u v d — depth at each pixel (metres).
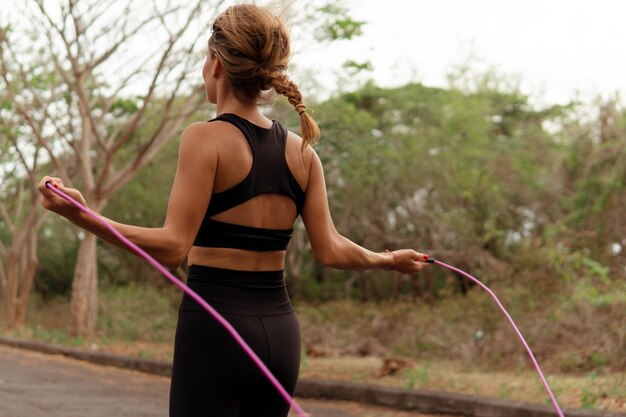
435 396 9.07
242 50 2.39
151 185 28.81
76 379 11.61
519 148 27.92
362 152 23.48
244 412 2.40
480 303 13.32
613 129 20.58
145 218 30.36
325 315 18.03
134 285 25.45
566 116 27.98
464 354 12.94
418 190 25.86
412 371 11.20
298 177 2.50
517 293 13.09
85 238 19.75
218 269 2.35
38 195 23.19
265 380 2.37
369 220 27.00
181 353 2.35
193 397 2.31
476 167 25.50
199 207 2.31
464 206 24.08
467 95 27.06
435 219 24.47
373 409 9.47
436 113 25.58
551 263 13.76
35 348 17.23
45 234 35.06
